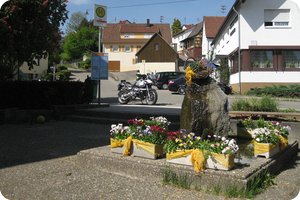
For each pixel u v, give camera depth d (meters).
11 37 13.35
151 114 12.03
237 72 29.50
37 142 9.46
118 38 74.38
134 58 74.00
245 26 28.25
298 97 24.23
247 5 28.12
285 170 6.92
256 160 6.39
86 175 6.34
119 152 6.74
